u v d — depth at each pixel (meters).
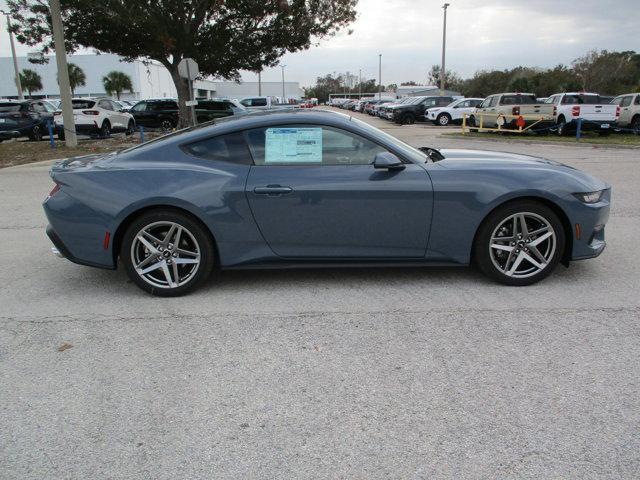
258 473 2.33
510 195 4.16
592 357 3.23
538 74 59.56
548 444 2.46
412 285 4.47
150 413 2.77
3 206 8.25
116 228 4.19
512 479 2.25
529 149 16.31
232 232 4.20
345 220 4.19
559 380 2.99
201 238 4.22
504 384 2.96
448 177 4.18
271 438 2.55
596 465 2.33
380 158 4.06
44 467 2.39
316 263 4.32
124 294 4.44
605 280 4.50
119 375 3.14
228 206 4.14
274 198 4.15
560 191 4.19
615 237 5.80
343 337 3.56
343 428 2.62
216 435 2.59
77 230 4.23
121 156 4.40
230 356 3.34
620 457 2.37
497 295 4.21
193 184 4.14
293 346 3.45
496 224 4.24
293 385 3.00
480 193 4.16
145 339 3.60
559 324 3.68
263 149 4.27
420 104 32.53
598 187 4.36
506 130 21.25
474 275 4.67
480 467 2.33
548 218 4.23
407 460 2.38
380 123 34.56
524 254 4.30
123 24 20.69
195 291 4.45
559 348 3.35
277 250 4.27
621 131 22.11
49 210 4.27
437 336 3.54
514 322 3.72
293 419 2.70
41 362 3.31
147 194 4.12
